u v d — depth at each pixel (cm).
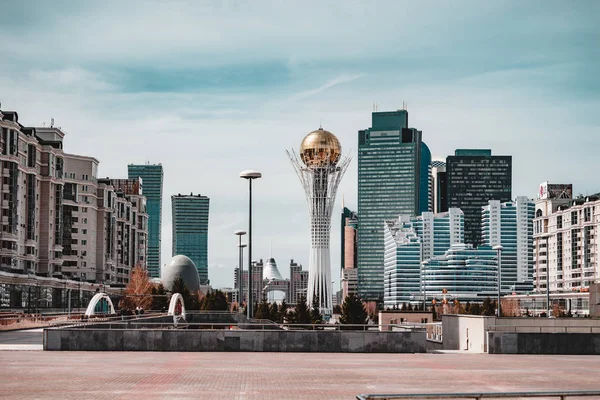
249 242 6900
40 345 5084
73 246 19325
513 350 4853
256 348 4759
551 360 4388
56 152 17275
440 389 2881
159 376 3195
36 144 16188
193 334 4725
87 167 19825
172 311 11056
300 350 4769
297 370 3556
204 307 18175
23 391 2677
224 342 4738
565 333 4872
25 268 15712
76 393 2631
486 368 3794
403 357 4494
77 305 17288
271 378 3183
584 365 4041
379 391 2803
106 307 15125
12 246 14550
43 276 15788
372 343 4812
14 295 13538
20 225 15388
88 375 3200
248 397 2586
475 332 5412
